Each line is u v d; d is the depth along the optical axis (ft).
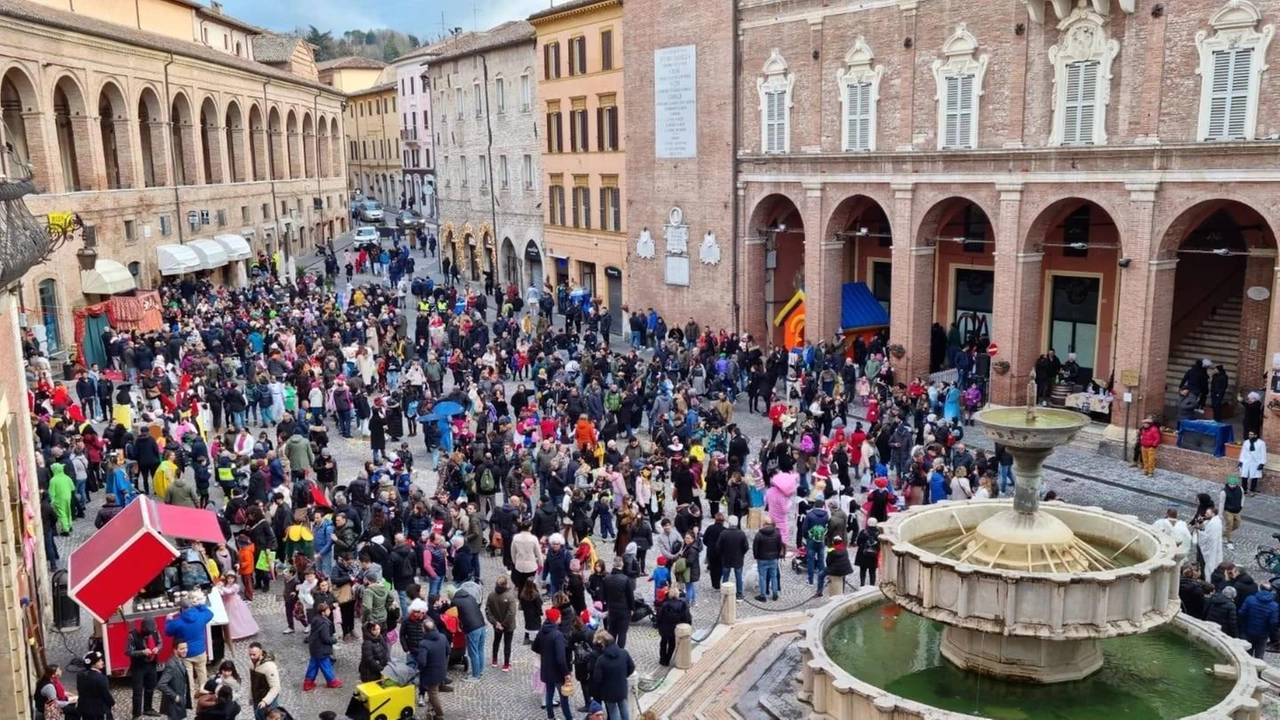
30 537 61.72
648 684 58.95
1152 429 96.07
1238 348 111.75
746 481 86.12
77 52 147.43
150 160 178.09
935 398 110.11
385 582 63.36
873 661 51.49
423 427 108.27
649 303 162.40
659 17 150.41
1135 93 98.07
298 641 66.39
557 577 68.74
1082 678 48.08
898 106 119.96
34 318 130.82
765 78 136.36
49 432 88.12
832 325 134.31
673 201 153.99
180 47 181.88
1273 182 89.45
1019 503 49.16
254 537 73.67
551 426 100.17
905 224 121.29
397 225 308.40
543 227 201.26
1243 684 44.65
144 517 59.57
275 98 234.38
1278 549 74.69
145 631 56.13
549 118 191.93
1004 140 109.50
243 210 214.90
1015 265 110.32
